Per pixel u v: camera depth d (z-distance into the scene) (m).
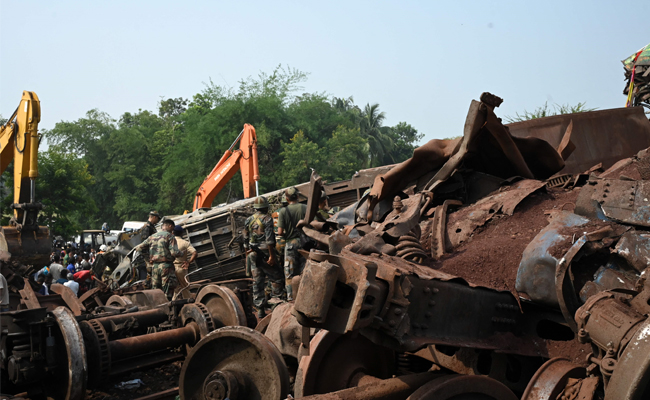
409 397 2.85
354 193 13.05
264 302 7.18
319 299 2.61
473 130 5.01
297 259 6.85
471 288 3.24
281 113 47.12
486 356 3.54
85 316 5.79
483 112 5.00
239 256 12.77
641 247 3.11
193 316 6.33
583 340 2.64
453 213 4.86
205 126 44.53
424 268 3.28
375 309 2.67
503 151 5.27
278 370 3.74
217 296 6.64
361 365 3.71
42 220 38.03
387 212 5.47
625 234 3.21
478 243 4.27
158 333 6.09
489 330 3.34
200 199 17.22
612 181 3.53
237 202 13.73
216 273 13.03
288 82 47.28
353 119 63.78
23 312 5.18
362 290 2.57
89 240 34.41
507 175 5.54
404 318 2.75
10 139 11.64
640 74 10.06
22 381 5.13
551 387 2.80
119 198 62.72
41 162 37.94
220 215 12.89
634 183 3.40
